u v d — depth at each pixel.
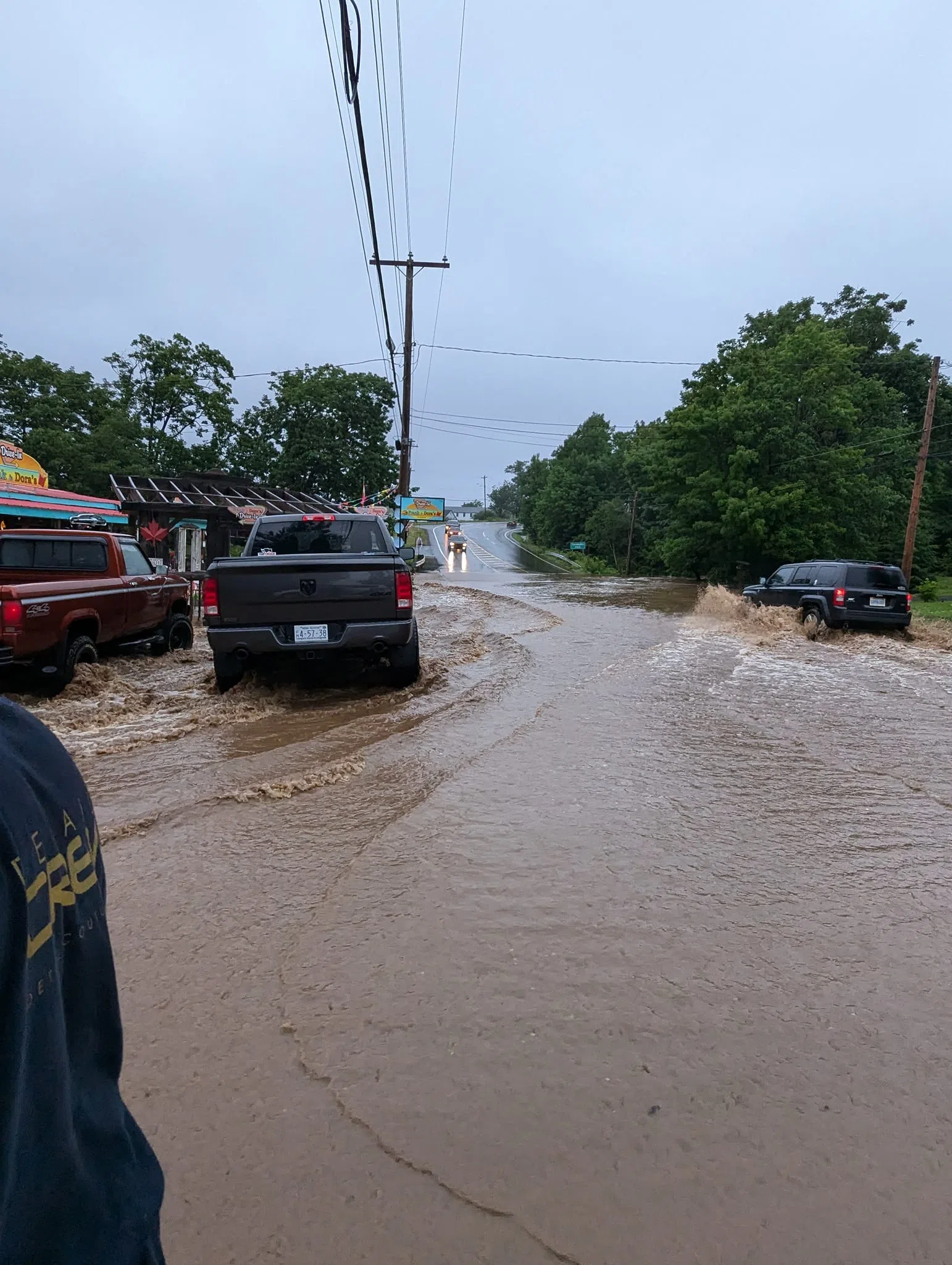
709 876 3.66
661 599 19.94
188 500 21.19
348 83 6.48
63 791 1.00
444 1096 2.24
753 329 47.34
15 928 0.80
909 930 3.20
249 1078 2.30
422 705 7.18
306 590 7.29
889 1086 2.29
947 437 50.25
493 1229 1.82
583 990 2.74
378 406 48.81
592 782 4.98
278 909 3.31
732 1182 1.95
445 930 3.14
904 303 52.16
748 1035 2.52
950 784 5.09
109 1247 0.97
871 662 10.42
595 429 105.44
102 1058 1.06
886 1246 1.78
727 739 6.11
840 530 33.56
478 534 123.19
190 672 9.27
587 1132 2.10
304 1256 1.75
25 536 8.82
